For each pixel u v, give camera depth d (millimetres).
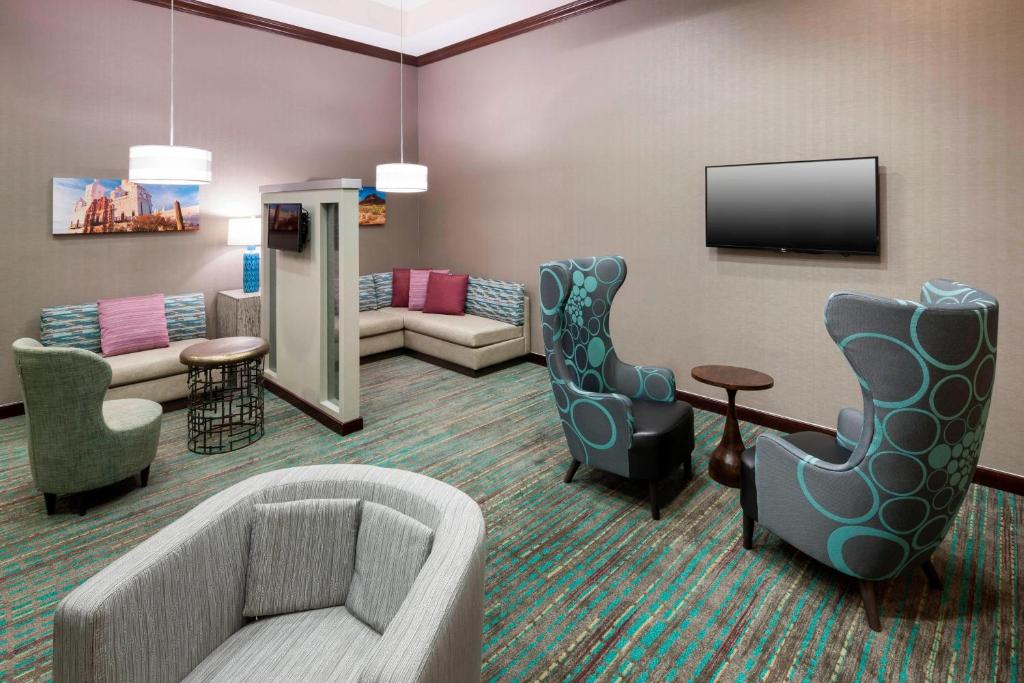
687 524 2521
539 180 4973
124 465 2645
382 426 3699
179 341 4367
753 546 2352
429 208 6141
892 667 1713
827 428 3439
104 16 4020
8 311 3797
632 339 4391
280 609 1384
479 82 5402
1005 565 2221
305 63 5172
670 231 4078
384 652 882
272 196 4137
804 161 3305
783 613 1949
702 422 3785
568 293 2686
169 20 4332
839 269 3305
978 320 1603
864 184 3090
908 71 2975
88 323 3957
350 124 5555
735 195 3621
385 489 1414
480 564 1166
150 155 3441
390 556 1322
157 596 1129
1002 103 2727
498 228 5410
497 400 4246
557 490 2840
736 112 3645
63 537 2383
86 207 4027
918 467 1692
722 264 3816
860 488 1784
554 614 1942
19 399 3869
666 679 1666
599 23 4375
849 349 1708
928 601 2010
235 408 4000
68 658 1005
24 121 3758
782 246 3451
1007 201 2748
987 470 2910
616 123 4336
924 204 2984
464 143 5633
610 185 4426
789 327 3541
